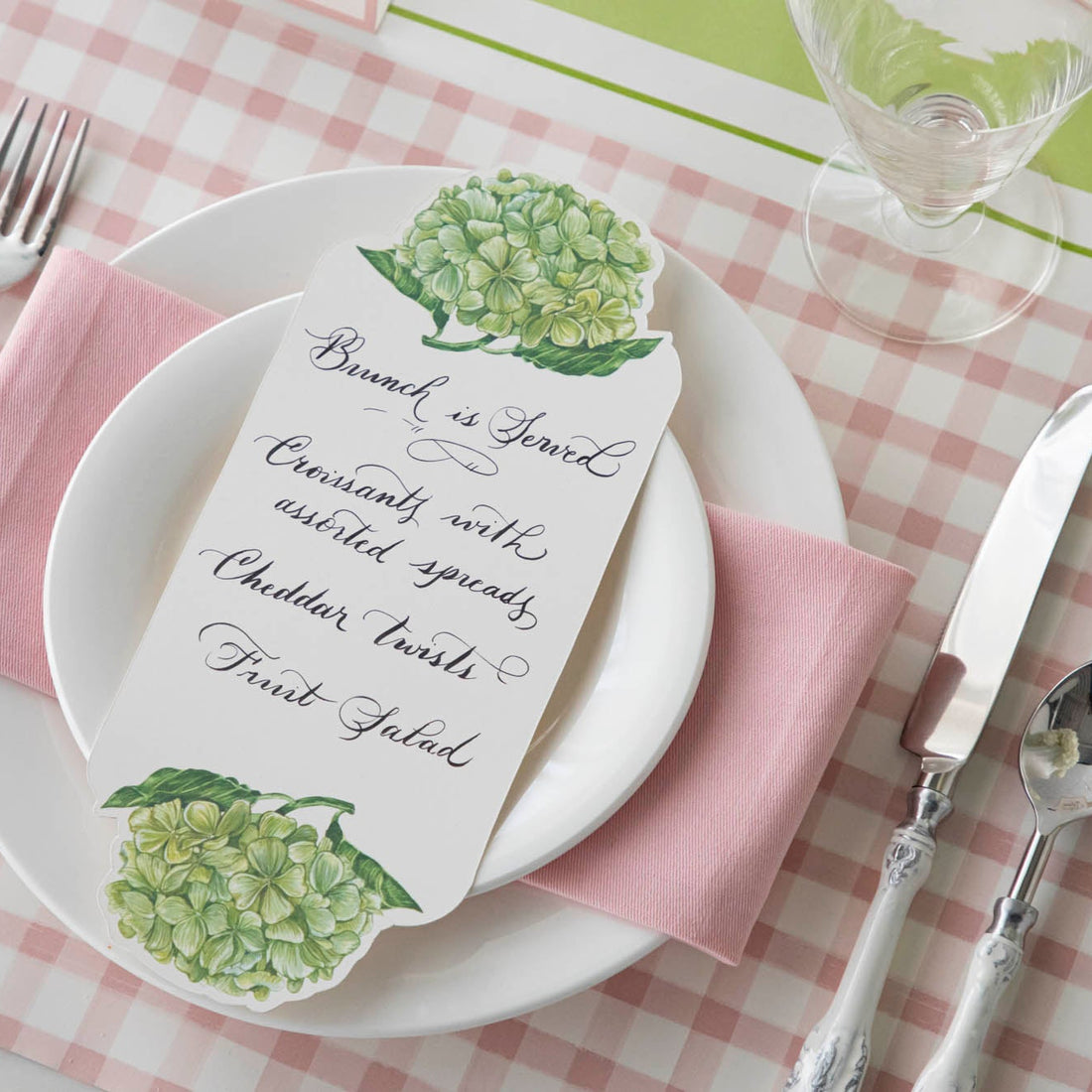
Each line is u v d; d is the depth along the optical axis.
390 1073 0.81
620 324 0.78
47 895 0.76
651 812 0.76
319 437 0.77
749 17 0.86
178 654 0.76
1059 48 0.80
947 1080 0.78
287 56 0.87
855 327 0.85
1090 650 0.82
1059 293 0.85
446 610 0.76
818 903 0.81
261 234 0.81
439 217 0.79
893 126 0.76
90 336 0.79
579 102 0.86
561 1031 0.81
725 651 0.77
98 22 0.87
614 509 0.77
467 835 0.75
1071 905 0.81
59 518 0.76
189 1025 0.81
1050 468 0.83
